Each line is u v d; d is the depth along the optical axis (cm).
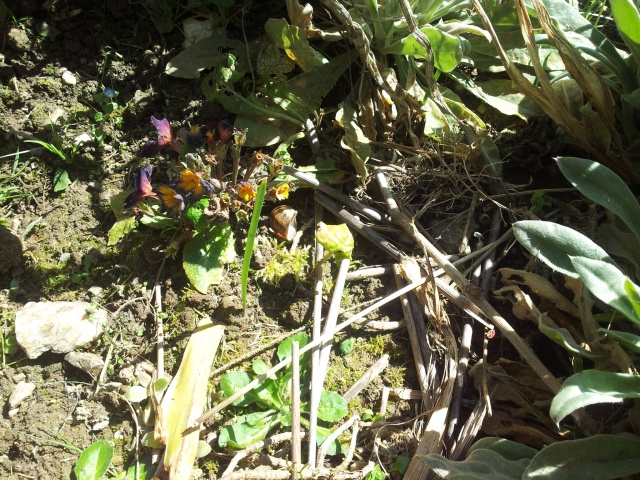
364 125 64
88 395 53
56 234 61
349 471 49
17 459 50
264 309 57
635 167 62
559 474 42
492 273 59
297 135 63
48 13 70
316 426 50
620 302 45
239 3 72
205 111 66
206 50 68
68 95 68
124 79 68
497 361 53
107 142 66
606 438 43
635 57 58
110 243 59
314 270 57
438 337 55
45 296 58
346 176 63
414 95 64
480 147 62
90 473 48
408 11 56
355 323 56
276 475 48
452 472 44
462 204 63
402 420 52
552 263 49
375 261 60
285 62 64
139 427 51
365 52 59
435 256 57
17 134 65
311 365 53
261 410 52
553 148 63
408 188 63
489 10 65
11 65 68
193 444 49
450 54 59
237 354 55
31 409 52
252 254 59
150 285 58
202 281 56
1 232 59
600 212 61
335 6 58
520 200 62
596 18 74
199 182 54
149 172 55
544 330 48
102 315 56
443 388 52
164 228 60
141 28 71
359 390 53
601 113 59
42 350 54
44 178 64
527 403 51
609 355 48
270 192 58
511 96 66
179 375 53
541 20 55
